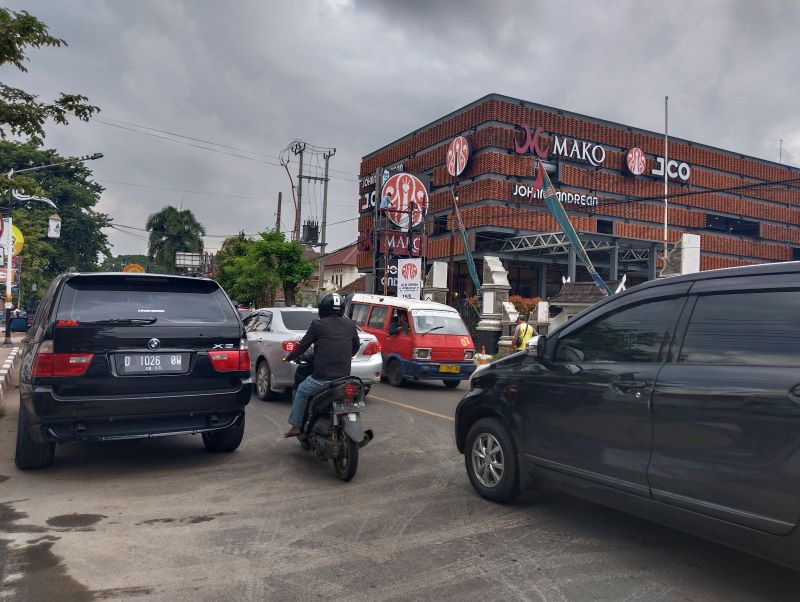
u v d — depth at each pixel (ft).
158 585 11.48
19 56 27.53
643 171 121.60
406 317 43.65
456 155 112.68
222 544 13.48
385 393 39.50
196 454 21.58
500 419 16.71
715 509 11.31
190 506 16.01
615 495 13.28
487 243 113.19
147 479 18.39
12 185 29.25
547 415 15.01
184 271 197.88
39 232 162.61
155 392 18.07
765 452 10.58
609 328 14.30
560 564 12.72
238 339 19.66
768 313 11.37
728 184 135.23
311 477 18.90
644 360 13.19
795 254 145.79
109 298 18.33
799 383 10.30
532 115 111.86
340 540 13.82
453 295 83.82
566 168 113.80
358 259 144.25
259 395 34.12
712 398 11.43
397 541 13.83
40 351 17.04
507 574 12.19
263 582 11.66
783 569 12.59
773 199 142.31
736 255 134.41
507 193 108.47
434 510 16.02
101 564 12.37
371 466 20.34
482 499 16.98
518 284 123.85
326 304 19.72
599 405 13.65
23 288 155.74
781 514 10.33
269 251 117.29
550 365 15.34
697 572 12.41
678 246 52.90
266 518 15.19
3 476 18.44
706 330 12.26
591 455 13.83
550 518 15.53
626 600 11.16
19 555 12.76
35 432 17.13
